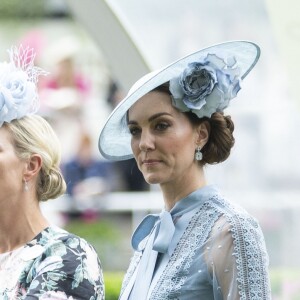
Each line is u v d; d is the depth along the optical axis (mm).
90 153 17281
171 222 7277
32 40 22016
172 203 7414
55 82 19000
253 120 15656
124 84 11258
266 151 15570
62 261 7172
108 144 7867
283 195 14906
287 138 15594
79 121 18266
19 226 7352
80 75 19266
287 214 14539
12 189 7297
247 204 14727
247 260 6984
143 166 7281
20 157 7316
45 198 7453
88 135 17625
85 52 20578
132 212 16344
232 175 15352
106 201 16453
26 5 22859
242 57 7434
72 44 20438
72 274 7160
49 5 22953
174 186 7355
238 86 7418
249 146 15578
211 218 7168
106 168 17109
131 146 7379
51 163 7418
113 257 16172
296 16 9992
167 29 12227
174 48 12344
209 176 15102
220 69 7316
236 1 13523
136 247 7602
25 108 7371
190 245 7148
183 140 7246
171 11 12305
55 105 18344
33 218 7387
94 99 19234
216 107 7301
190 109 7238
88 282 7191
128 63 11164
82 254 7266
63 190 7504
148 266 7332
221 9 13320
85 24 11141
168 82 7238
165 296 7074
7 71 7457
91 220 16516
